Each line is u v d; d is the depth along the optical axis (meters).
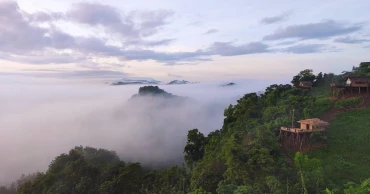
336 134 56.56
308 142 53.75
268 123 63.78
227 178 48.06
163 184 66.75
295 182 42.25
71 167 76.38
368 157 48.16
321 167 44.72
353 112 63.34
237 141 59.69
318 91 86.00
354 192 35.09
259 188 42.47
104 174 74.19
